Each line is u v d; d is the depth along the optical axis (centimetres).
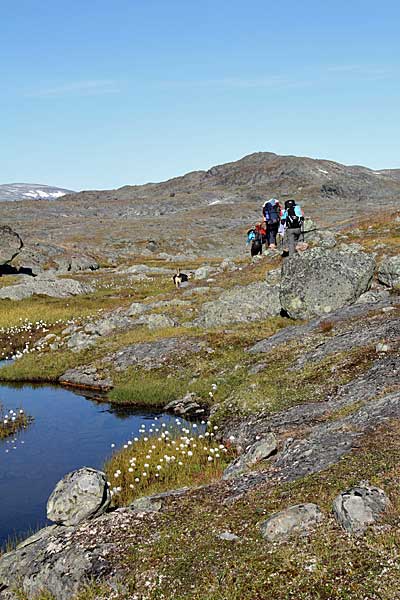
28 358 3431
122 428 2302
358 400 1858
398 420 1503
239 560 1047
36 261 8262
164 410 2491
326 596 917
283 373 2398
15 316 4419
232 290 3712
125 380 2873
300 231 3931
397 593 891
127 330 3641
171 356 3006
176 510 1341
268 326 3195
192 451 1908
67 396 2788
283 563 1010
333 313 3008
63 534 1288
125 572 1108
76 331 3781
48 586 1151
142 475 1750
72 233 15900
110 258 10000
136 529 1258
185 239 13888
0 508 1644
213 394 2488
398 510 1084
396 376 1934
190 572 1055
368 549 1000
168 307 4031
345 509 1080
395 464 1245
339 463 1334
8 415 2473
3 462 1984
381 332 2436
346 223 7119
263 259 4956
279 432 1836
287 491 1273
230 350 2952
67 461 1980
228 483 1482
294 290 3216
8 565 1248
